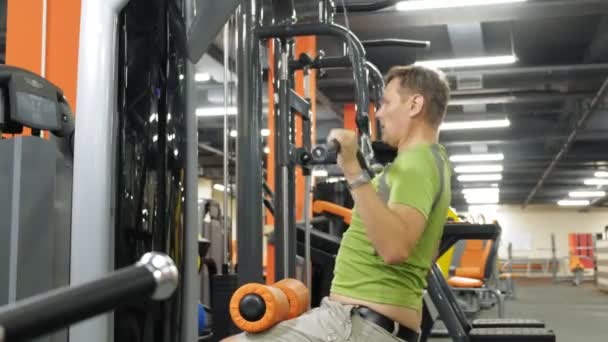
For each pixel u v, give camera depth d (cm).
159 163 104
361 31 835
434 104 165
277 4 238
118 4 100
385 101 170
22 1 260
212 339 241
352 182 144
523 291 1415
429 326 342
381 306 150
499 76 886
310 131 246
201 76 868
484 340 313
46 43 253
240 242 208
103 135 99
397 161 156
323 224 380
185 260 110
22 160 100
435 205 156
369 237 144
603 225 2362
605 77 875
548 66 882
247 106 212
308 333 143
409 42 301
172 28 109
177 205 108
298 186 548
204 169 1641
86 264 97
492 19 707
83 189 98
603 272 1380
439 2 650
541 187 2020
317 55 255
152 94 104
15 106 106
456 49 783
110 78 99
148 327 100
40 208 102
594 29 880
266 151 665
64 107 116
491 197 2209
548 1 668
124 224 99
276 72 224
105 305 36
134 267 38
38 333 33
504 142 1307
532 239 2392
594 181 1856
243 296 145
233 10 110
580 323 747
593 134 1201
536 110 1170
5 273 99
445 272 597
